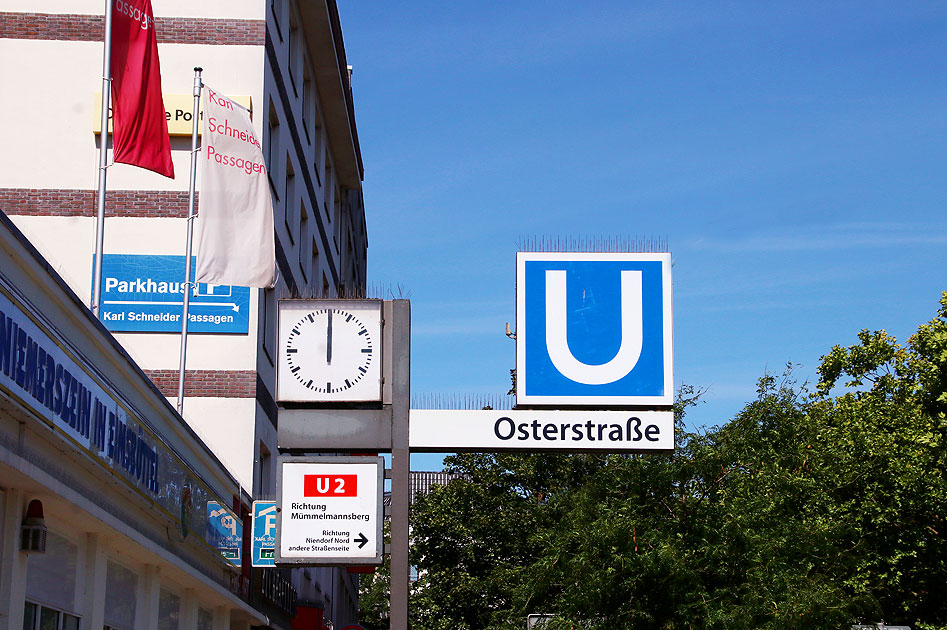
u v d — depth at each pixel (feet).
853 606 62.44
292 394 37.55
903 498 103.60
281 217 90.53
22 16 79.92
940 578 105.50
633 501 66.59
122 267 77.92
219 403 77.82
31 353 31.94
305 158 108.17
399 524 36.91
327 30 107.96
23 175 78.13
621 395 39.04
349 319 38.06
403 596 36.29
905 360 118.42
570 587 63.77
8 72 79.20
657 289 39.83
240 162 68.64
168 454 50.29
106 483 42.22
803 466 72.23
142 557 50.75
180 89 80.79
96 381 38.96
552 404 38.91
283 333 37.93
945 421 108.27
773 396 72.64
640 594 62.75
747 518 63.77
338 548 36.83
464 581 123.65
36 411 32.48
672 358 39.37
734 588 62.54
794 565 64.08
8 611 34.19
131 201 78.54
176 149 79.30
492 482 126.72
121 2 60.64
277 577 85.25
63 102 79.15
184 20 81.56
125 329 77.61
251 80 81.30
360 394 37.60
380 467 37.40
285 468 37.24
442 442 37.68
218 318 78.48
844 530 68.18
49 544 39.60
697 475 67.26
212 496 60.49
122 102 60.44
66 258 77.56
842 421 109.60
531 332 39.40
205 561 61.36
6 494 34.32
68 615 41.83
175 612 59.98
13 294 30.32
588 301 39.70
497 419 38.19
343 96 122.42
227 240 67.67
